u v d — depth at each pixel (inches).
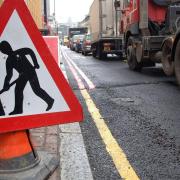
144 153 202.2
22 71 151.5
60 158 191.5
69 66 749.9
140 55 557.9
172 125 255.9
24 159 159.2
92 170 179.2
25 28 151.0
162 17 543.2
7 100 150.4
